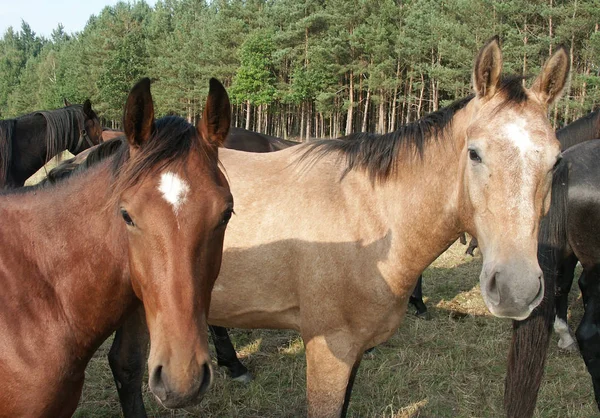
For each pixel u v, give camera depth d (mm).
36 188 2010
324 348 2514
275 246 2564
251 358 4141
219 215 1572
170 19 56844
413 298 5051
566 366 4129
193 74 36469
